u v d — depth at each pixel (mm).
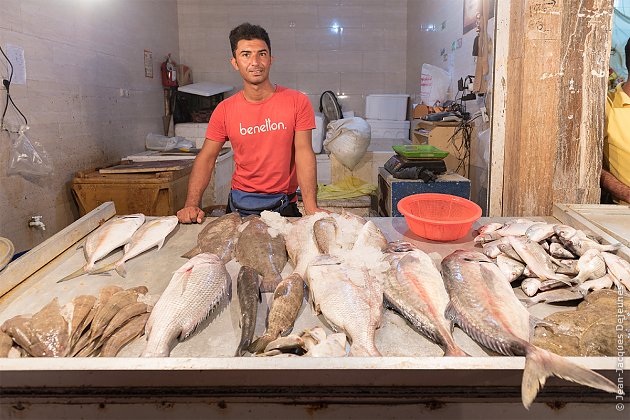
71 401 1229
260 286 1779
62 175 4277
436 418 1229
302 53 8055
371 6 7930
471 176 5027
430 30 6570
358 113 8258
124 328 1484
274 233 2146
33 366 1201
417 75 7285
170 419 1238
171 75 7129
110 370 1192
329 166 6562
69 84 4414
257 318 1597
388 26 8000
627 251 1840
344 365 1181
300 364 1187
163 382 1205
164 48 7234
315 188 2818
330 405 1219
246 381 1198
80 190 4309
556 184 2518
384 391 1205
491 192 2713
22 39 3674
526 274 1792
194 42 7953
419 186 4309
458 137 5027
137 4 6180
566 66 2396
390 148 7266
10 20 3523
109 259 2070
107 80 5273
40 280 1868
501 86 2584
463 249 2072
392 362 1189
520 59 2410
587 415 1228
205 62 8016
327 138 6117
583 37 2367
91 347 1426
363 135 5863
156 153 5840
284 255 2035
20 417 1242
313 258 1838
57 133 4188
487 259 1772
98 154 5008
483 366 1177
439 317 1479
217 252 2037
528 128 2443
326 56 8070
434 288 1612
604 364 1188
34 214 3832
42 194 3947
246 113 2773
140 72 6270
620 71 4309
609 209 2408
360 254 1837
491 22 4281
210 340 1481
